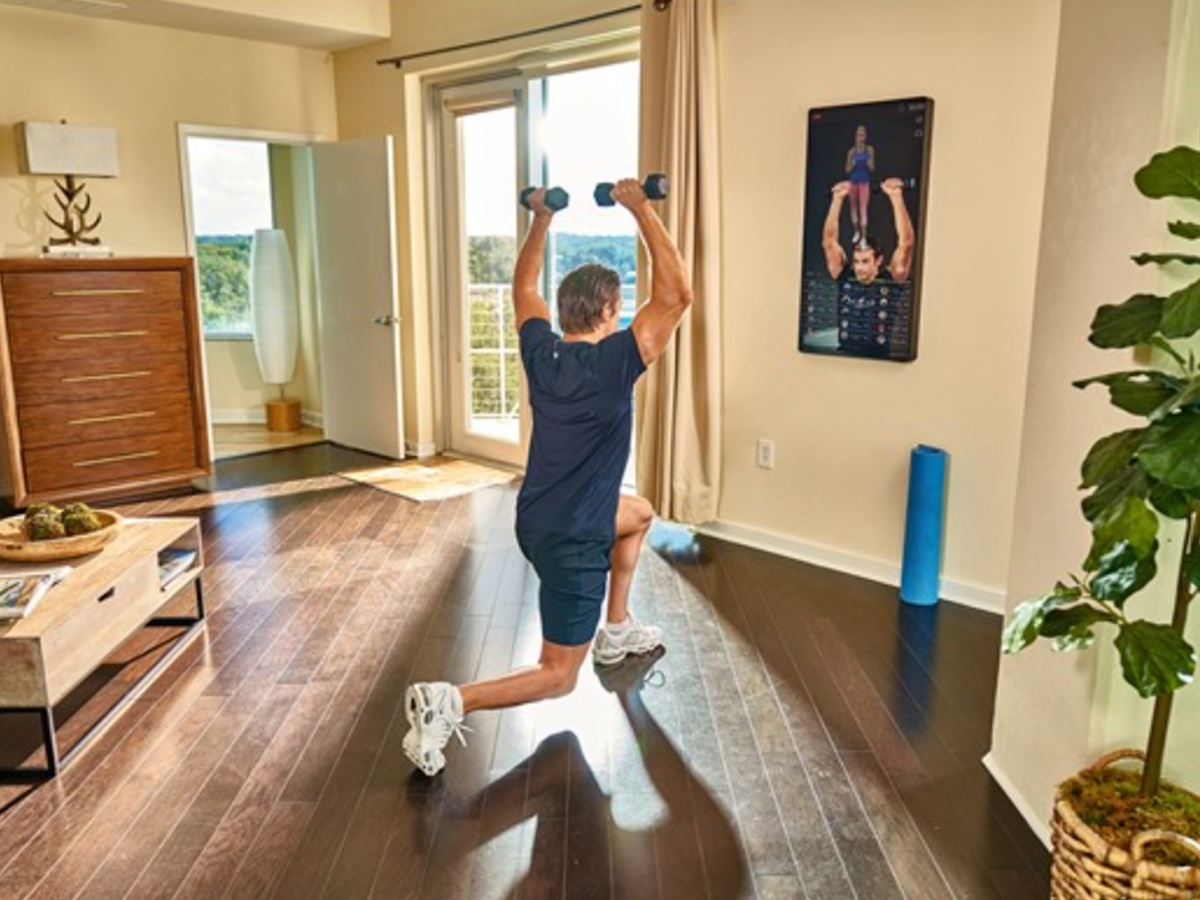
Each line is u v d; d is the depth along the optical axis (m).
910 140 3.40
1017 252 3.23
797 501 4.02
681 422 4.14
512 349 5.54
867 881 1.98
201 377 5.04
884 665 3.00
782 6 3.72
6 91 4.77
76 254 4.68
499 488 5.17
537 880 1.98
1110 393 1.54
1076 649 1.65
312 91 5.96
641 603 3.52
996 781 2.33
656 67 4.05
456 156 5.59
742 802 2.26
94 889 1.95
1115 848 1.49
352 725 2.62
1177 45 1.65
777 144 3.83
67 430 4.61
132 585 2.80
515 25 4.86
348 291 5.96
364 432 6.06
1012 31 3.14
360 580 3.75
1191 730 1.82
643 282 4.23
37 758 2.45
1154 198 1.47
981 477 3.43
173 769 2.39
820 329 3.79
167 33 5.29
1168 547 1.75
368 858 2.05
